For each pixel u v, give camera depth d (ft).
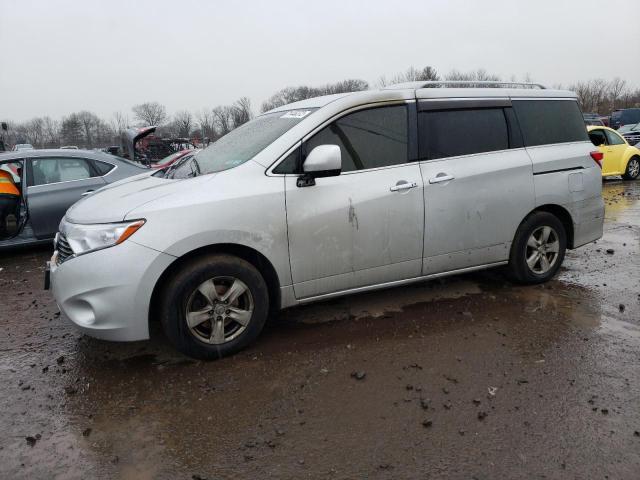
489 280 16.31
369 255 12.44
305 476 7.58
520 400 9.41
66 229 11.31
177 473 7.75
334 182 11.94
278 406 9.43
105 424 9.06
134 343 12.39
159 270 10.31
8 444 8.57
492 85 15.01
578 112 16.25
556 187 15.14
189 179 11.62
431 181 12.98
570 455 7.88
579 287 15.67
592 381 10.01
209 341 11.07
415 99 13.23
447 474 7.54
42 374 11.01
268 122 13.48
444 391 9.74
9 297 16.56
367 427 8.71
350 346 11.78
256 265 11.85
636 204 33.06
